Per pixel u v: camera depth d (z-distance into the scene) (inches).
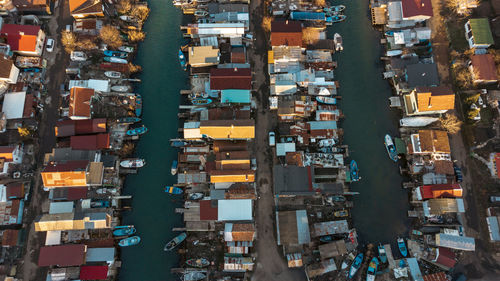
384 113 3002.0
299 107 2839.6
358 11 3309.5
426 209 2591.0
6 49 2765.7
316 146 2869.1
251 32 3166.8
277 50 2957.7
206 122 2635.3
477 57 2881.4
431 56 3034.0
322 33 3154.5
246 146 2768.2
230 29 3038.9
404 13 3051.2
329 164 2763.3
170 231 2677.2
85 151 2628.0
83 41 2945.4
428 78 2854.3
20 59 2844.5
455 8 3147.1
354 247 2600.9
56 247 2380.7
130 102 2896.2
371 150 2906.0
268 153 2844.5
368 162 2874.0
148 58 3132.4
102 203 2583.7
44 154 2733.8
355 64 3152.1
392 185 2815.0
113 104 2854.3
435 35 3117.6
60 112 2822.3
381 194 2792.8
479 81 2871.6
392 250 2647.6
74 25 3011.8
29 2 2977.4
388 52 3078.2
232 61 2987.2
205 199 2652.6
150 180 2787.9
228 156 2640.3
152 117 2952.8
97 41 2992.1
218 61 2965.1
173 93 3036.4
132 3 3211.1
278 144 2785.4
